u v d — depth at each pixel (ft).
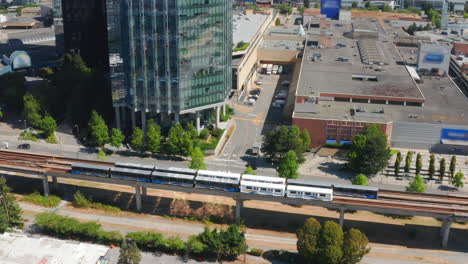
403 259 586.45
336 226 548.31
